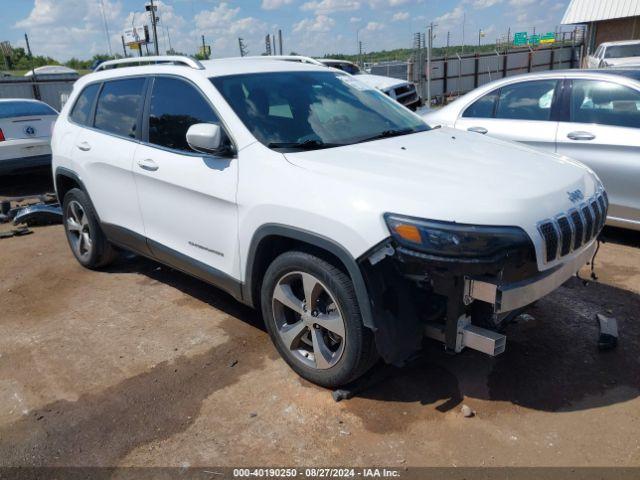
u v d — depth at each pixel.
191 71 3.86
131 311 4.38
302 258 3.01
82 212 5.13
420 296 2.91
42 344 3.91
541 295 2.75
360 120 3.88
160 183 3.94
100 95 4.76
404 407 3.02
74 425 3.01
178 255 4.00
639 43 18.09
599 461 2.58
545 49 33.19
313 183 2.96
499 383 3.19
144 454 2.77
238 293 3.58
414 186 2.76
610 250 5.23
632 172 5.06
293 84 3.97
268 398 3.16
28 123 8.73
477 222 2.57
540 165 3.18
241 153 3.37
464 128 6.21
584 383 3.16
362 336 2.86
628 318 3.88
